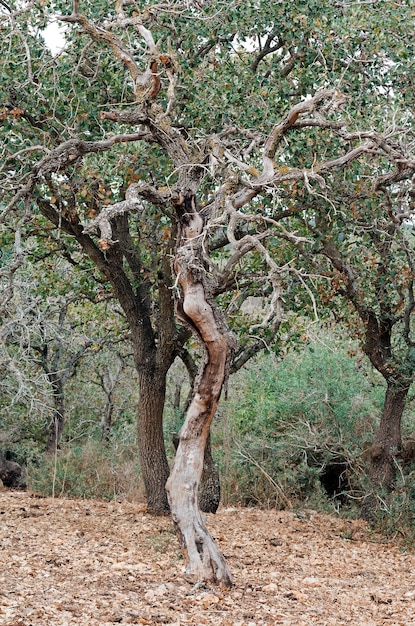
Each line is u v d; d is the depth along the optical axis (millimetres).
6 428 17891
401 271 11211
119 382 18953
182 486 7133
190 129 9492
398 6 9898
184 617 6086
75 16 8055
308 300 11406
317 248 11227
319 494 14148
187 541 7113
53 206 11672
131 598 6570
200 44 10430
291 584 7703
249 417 16438
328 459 14625
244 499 14500
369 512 12539
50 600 6242
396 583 8227
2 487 15031
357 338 12891
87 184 9688
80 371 19047
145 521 11141
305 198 10172
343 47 9664
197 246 6965
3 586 6590
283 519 12453
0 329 11047
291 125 7949
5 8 10195
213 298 7105
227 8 9383
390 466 12531
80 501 13320
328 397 14938
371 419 14828
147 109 7781
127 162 9477
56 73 9219
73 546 8930
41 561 7871
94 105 9672
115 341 14969
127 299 11789
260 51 10961
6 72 9125
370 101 10008
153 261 11398
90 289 13266
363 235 11234
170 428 16250
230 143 8320
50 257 13609
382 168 10656
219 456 15656
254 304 13820
